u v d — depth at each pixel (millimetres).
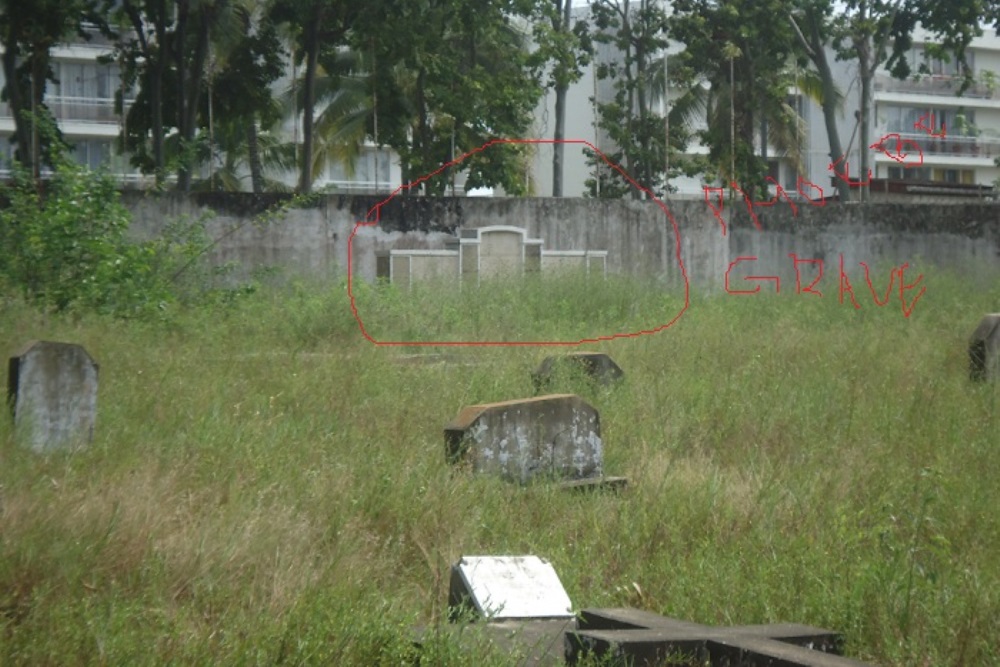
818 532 6656
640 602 5762
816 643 4926
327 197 20484
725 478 7914
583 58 29625
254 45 27328
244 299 16000
